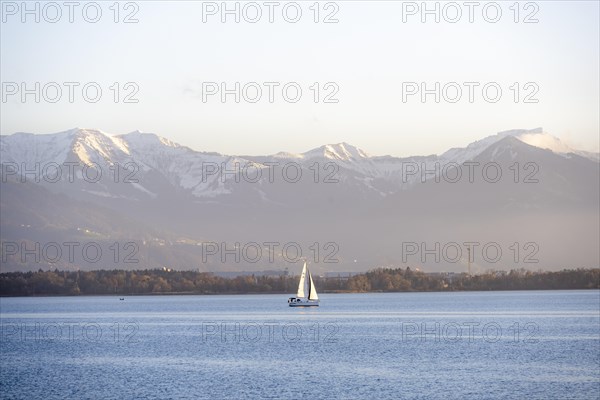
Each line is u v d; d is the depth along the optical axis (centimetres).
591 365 16112
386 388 13738
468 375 15000
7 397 13600
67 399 13325
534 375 14925
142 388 14125
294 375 15188
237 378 14912
